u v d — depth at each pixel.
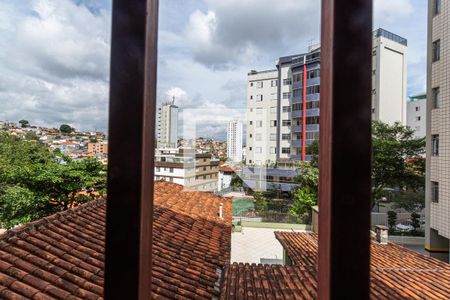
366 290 0.56
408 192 13.73
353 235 0.57
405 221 13.57
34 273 2.68
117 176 0.61
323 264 0.60
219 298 3.31
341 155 0.57
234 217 13.29
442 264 5.19
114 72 0.61
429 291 3.82
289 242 6.77
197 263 3.95
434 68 10.11
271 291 3.55
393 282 4.11
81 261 3.08
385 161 13.29
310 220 12.70
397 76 18.39
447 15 9.48
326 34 0.61
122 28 0.62
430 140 10.36
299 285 3.75
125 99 0.61
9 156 16.64
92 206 4.63
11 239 3.02
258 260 9.23
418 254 5.88
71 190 11.55
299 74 21.81
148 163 0.65
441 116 9.75
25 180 11.20
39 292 2.46
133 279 0.60
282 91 23.55
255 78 24.77
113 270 0.61
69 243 3.36
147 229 0.65
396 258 5.55
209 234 5.32
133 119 0.61
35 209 11.05
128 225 0.61
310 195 12.82
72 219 3.97
